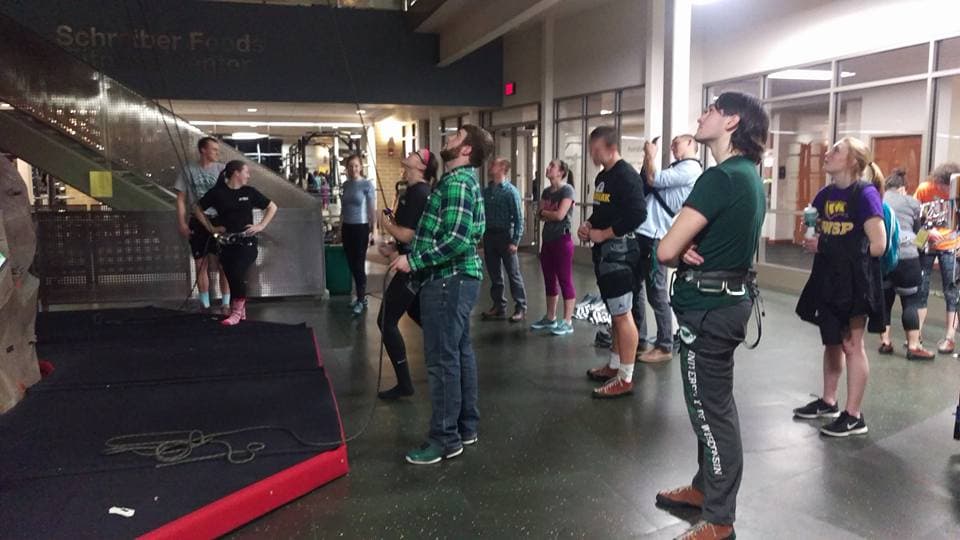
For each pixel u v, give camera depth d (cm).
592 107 1154
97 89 799
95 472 299
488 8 1010
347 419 405
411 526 284
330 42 1248
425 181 436
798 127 877
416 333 626
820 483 321
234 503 277
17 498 274
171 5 1160
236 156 791
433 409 348
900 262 520
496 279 674
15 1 1088
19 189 415
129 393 404
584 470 336
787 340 589
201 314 638
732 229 249
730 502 261
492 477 329
